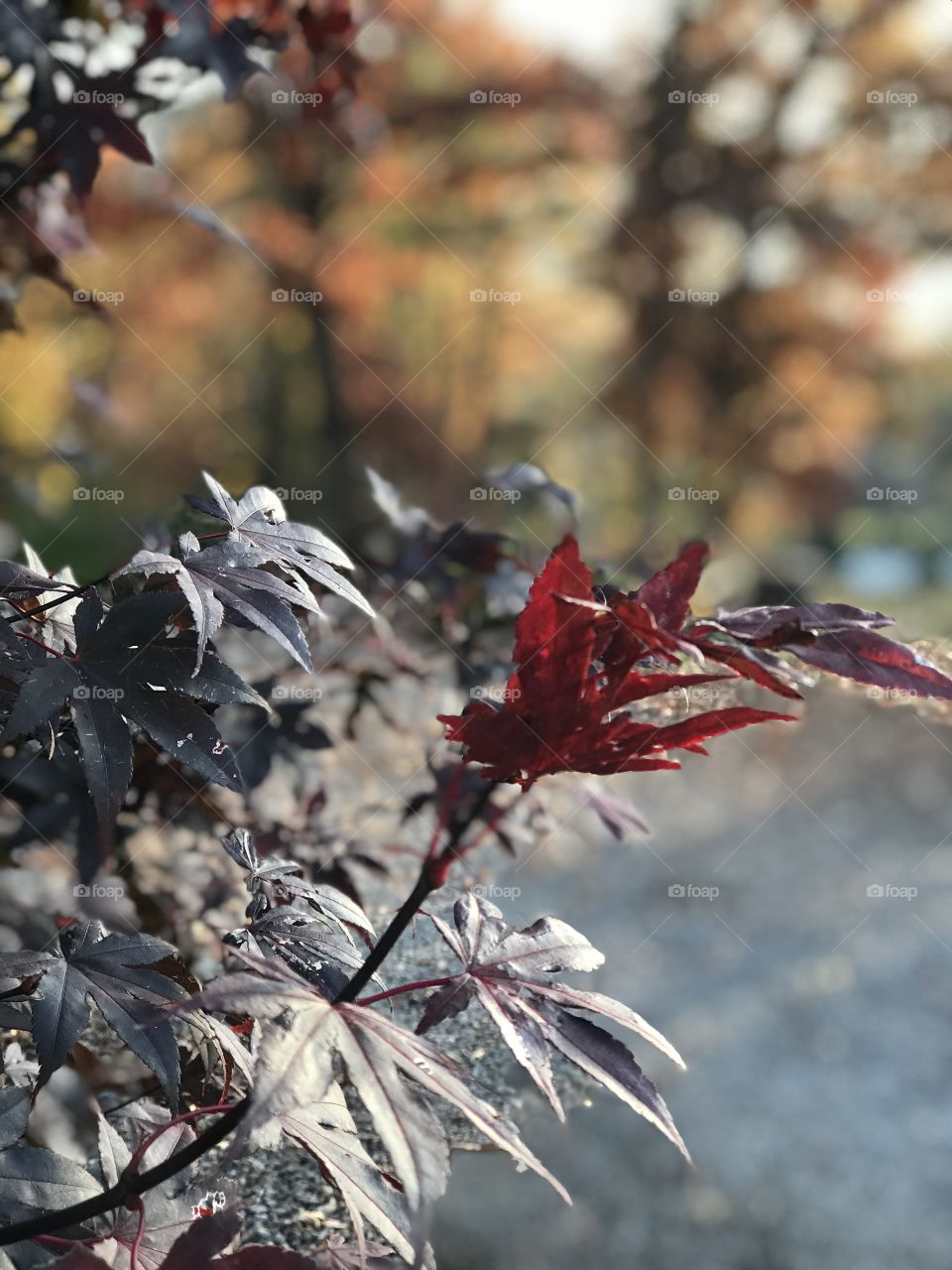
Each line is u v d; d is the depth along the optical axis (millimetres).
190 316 4539
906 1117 1073
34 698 556
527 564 1030
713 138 4957
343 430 5102
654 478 5086
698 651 502
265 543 618
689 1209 936
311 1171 699
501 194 5074
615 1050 527
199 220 1114
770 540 5203
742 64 4852
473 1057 773
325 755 1000
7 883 784
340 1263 544
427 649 1050
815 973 1264
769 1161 1019
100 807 548
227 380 4906
